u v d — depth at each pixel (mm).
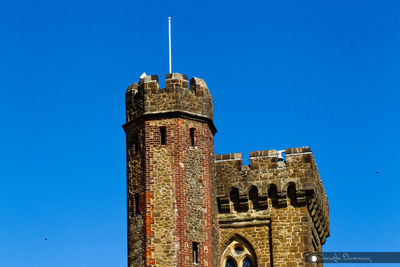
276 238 59469
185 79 59438
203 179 58188
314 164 61281
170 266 55156
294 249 59031
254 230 60062
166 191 56719
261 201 60156
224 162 61312
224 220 60469
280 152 60969
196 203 57281
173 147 57562
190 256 55844
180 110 58219
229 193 60719
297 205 59906
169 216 56156
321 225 64125
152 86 59000
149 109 58500
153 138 58000
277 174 60406
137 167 58062
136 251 56406
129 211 57688
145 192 56969
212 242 57500
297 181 59938
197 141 58688
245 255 60031
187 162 57719
